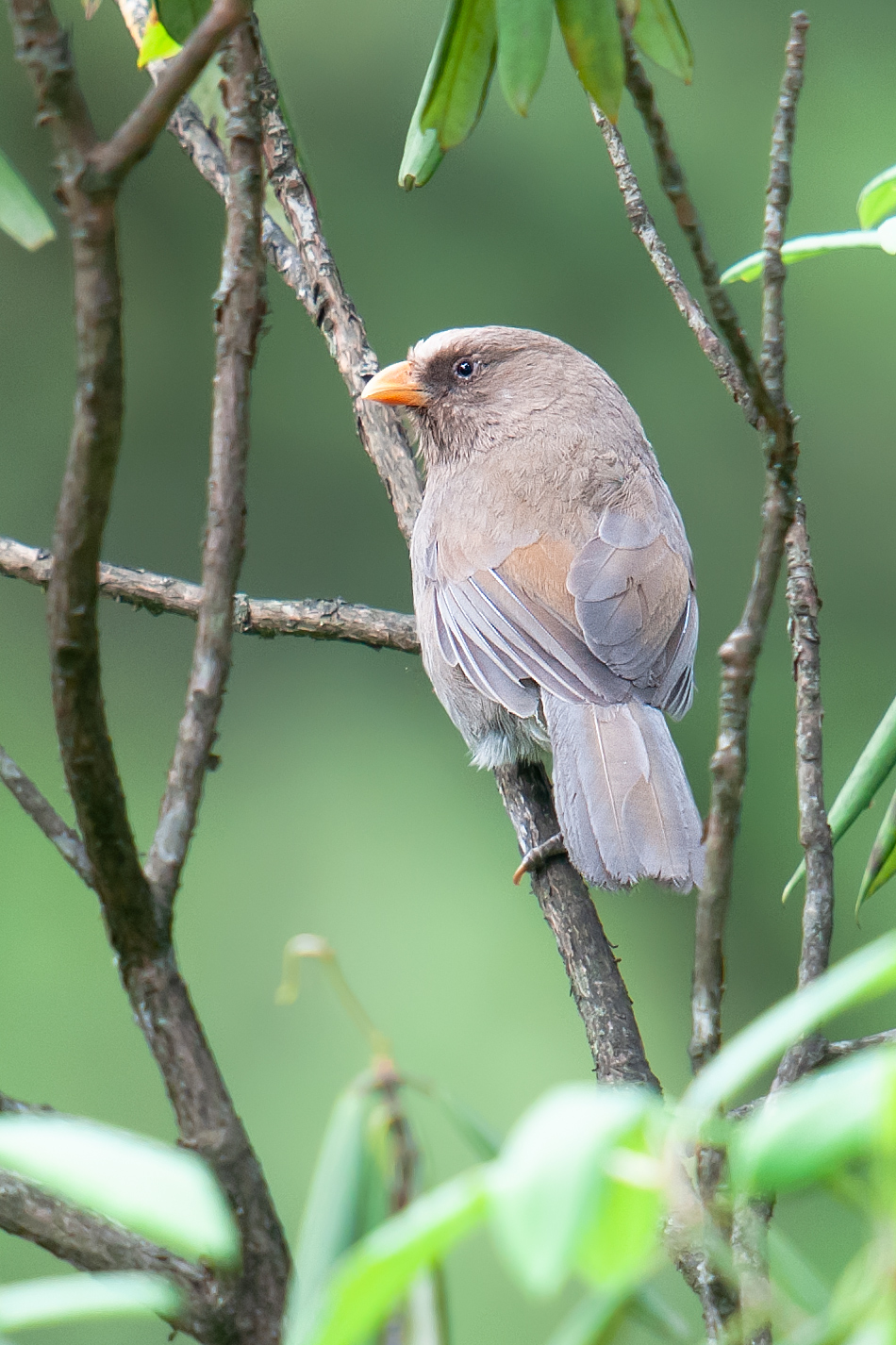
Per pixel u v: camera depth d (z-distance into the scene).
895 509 21.09
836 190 21.45
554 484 9.76
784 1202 3.38
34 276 21.19
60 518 3.46
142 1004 3.72
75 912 17.91
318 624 9.81
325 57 21.50
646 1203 2.11
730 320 3.59
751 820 20.03
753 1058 2.15
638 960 19.81
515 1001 18.56
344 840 19.78
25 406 21.06
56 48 3.26
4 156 3.81
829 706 20.66
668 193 3.62
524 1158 2.03
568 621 9.12
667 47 4.68
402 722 20.30
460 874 19.47
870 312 21.30
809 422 21.30
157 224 21.14
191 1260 3.63
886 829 5.24
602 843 7.82
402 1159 2.97
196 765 3.91
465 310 21.16
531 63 4.15
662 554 9.45
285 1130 17.52
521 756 9.27
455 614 9.48
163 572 21.09
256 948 19.11
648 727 8.48
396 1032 18.27
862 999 2.17
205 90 7.55
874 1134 2.05
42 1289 2.34
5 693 19.72
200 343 21.20
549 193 21.23
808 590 5.16
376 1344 2.83
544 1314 12.45
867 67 21.62
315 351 20.88
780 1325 2.80
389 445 10.20
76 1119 2.45
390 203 21.34
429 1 21.52
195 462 21.16
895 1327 2.13
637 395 20.97
